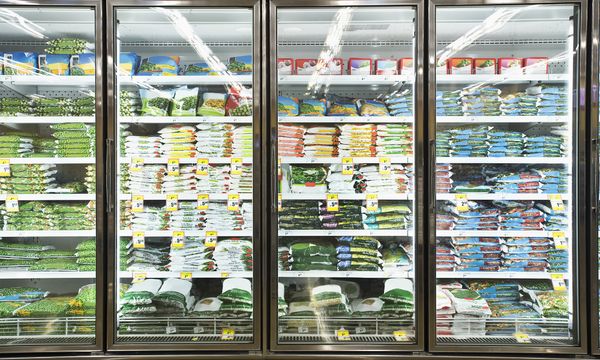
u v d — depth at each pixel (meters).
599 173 2.18
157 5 2.21
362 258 2.45
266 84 2.23
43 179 2.41
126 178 2.42
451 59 2.53
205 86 2.64
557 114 2.42
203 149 2.44
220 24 2.45
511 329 2.38
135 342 2.22
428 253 2.22
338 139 2.47
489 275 2.38
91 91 2.75
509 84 2.67
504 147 2.44
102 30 2.22
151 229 2.40
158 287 2.52
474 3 2.21
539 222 2.41
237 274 2.39
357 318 2.39
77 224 2.40
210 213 2.44
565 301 2.38
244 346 2.22
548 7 2.22
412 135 2.41
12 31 2.57
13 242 2.65
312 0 2.20
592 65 2.18
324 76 2.36
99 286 2.21
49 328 2.36
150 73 2.46
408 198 2.37
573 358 2.18
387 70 2.56
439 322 2.38
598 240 2.19
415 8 2.23
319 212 2.46
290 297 2.54
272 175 2.21
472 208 2.43
